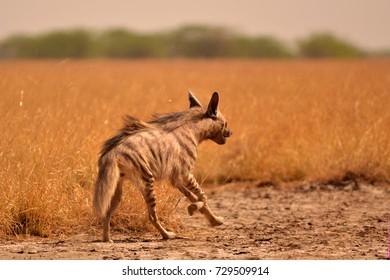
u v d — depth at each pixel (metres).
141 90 61.97
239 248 31.17
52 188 34.34
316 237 33.53
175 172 33.03
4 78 54.91
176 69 110.81
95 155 38.31
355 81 65.25
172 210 35.16
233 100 57.06
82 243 31.95
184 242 32.50
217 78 81.25
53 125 40.47
